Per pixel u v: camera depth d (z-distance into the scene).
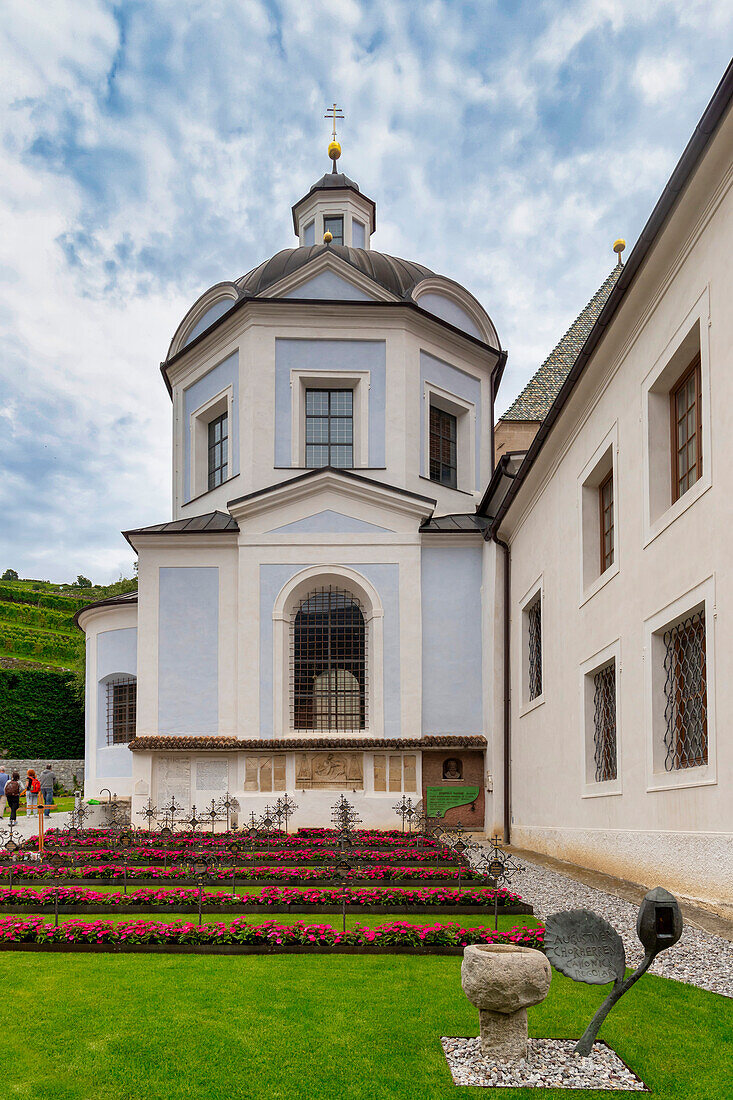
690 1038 6.17
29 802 29.25
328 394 26.20
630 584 13.42
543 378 32.34
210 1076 5.59
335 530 23.80
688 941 8.86
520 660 21.36
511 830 21.62
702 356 10.84
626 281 12.47
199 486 27.19
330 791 22.36
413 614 23.45
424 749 22.56
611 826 14.05
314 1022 6.54
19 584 98.25
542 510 19.14
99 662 26.78
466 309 28.31
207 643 23.59
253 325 25.56
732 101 9.06
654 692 12.41
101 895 11.88
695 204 10.84
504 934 8.81
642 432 13.01
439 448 27.22
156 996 7.21
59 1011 6.84
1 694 43.62
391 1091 5.38
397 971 8.01
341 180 31.77
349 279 26.11
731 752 9.82
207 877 13.70
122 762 25.75
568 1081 5.52
